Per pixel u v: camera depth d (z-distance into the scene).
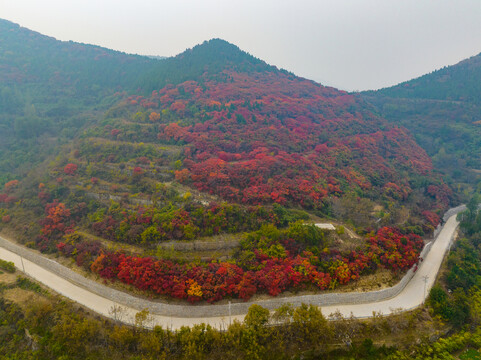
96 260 56.12
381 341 47.22
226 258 56.62
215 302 49.09
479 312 57.16
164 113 112.00
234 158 88.38
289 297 50.91
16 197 82.75
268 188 74.25
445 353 47.19
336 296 52.56
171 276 49.97
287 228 65.25
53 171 87.38
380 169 102.62
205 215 62.88
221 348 42.34
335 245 61.62
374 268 57.78
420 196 100.00
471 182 124.12
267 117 116.56
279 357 42.59
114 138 98.94
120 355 42.78
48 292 54.81
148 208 66.19
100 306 51.50
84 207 72.38
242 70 170.62
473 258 72.44
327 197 78.69
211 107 115.62
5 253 69.12
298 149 101.19
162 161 83.44
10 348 46.16
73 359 42.66
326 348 44.56
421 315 52.81
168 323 47.38
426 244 74.38
